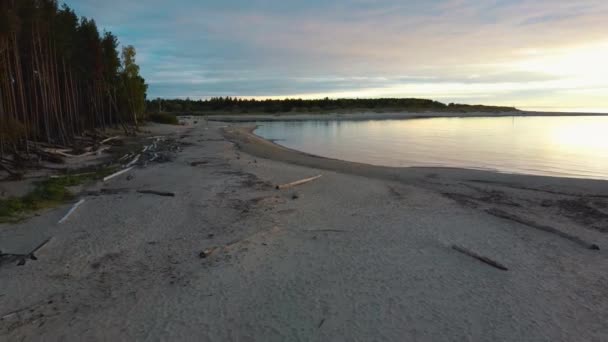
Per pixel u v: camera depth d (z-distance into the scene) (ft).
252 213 32.12
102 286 19.38
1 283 19.66
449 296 18.65
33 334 15.44
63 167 55.31
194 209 33.19
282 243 25.45
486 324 16.30
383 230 28.19
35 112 74.64
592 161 66.64
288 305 17.74
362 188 43.21
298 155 78.23
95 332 15.58
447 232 27.81
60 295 18.49
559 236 27.14
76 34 102.68
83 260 22.48
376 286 19.61
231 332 15.62
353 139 119.85
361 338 15.33
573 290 19.25
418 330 15.85
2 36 56.44
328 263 22.35
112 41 128.57
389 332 15.72
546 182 46.75
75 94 104.78
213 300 18.08
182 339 15.16
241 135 128.26
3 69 60.90
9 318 16.49
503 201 37.42
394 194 40.29
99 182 44.86
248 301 18.03
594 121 239.30
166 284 19.61
